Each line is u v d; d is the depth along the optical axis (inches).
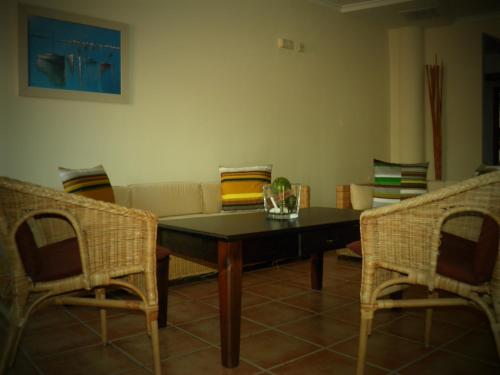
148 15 149.8
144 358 82.4
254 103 183.2
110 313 109.2
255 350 85.4
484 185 58.4
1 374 62.7
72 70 133.5
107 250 65.2
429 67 251.4
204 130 166.4
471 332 94.5
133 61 146.7
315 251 90.1
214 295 124.6
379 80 245.3
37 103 127.9
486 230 60.1
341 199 172.4
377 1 212.5
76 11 133.9
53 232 79.2
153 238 67.4
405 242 64.4
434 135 249.1
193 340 91.0
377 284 69.4
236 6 175.2
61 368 78.2
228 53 172.9
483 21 237.9
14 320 62.9
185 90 160.2
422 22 240.5
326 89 214.8
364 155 236.8
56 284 63.9
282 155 195.3
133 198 138.6
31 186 60.3
